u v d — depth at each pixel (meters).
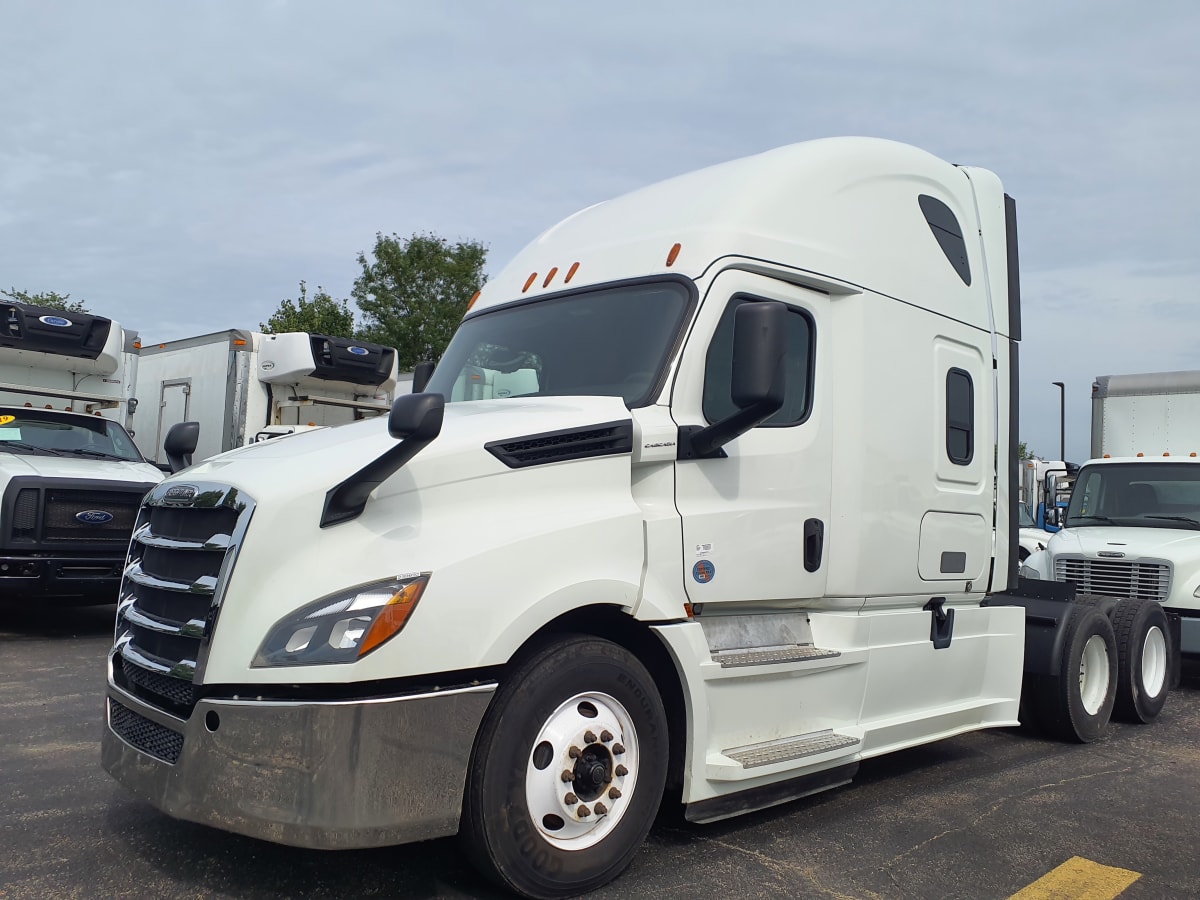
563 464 3.99
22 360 10.77
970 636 6.17
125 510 9.72
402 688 3.44
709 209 4.84
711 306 4.54
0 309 10.38
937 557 5.74
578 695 3.84
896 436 5.44
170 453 4.84
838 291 5.19
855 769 5.04
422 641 3.42
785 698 4.72
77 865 3.94
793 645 4.95
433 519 3.68
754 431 4.67
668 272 4.66
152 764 3.66
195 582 3.66
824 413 5.04
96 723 6.18
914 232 5.82
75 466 9.85
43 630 10.05
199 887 3.77
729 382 4.60
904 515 5.47
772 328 4.09
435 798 3.46
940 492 5.78
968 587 6.06
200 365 14.85
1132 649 7.71
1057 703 6.97
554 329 4.93
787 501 4.78
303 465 3.70
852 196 5.40
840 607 5.16
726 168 5.21
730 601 4.48
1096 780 6.04
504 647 3.56
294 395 14.56
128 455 11.02
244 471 3.77
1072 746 7.04
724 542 4.44
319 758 3.33
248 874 3.90
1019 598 7.38
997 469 6.39
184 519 3.86
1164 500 10.55
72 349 10.97
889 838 4.74
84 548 9.44
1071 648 7.00
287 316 33.25
